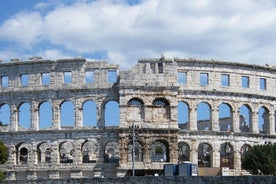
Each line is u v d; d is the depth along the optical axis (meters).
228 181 97.69
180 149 169.12
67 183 113.62
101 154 143.38
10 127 149.00
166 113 143.38
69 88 146.50
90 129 144.00
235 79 153.00
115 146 173.12
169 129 141.50
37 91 148.25
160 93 143.25
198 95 149.38
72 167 142.88
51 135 146.12
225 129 181.50
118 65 146.50
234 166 149.75
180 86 147.50
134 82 142.88
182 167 125.69
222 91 150.62
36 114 148.00
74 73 147.38
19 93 149.75
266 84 157.62
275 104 158.88
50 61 148.25
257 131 154.88
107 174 142.12
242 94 153.25
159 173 140.00
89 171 142.75
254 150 141.38
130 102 143.00
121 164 139.88
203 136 148.12
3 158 141.62
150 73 144.00
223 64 152.00
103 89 145.75
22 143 149.38
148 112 142.25
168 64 145.00
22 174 144.62
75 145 144.75
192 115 148.50
